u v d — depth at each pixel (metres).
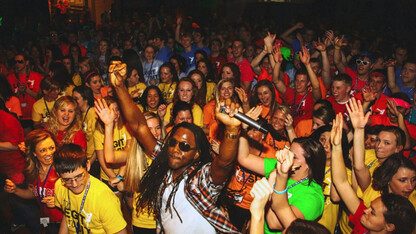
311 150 3.15
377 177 3.37
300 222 2.49
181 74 8.39
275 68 6.72
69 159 3.18
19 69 7.57
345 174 3.28
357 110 3.37
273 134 4.40
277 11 21.00
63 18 18.89
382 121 5.13
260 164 3.54
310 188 3.17
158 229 2.93
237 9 23.58
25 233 4.96
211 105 5.92
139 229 3.96
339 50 7.44
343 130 4.02
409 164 3.29
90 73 7.43
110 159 3.48
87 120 5.49
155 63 8.63
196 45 11.29
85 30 14.73
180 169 2.74
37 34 15.33
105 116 3.46
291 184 3.21
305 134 5.29
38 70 9.93
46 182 3.97
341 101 6.00
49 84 6.23
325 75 7.18
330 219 3.72
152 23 14.77
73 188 3.27
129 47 11.92
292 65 8.82
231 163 2.46
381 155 3.88
